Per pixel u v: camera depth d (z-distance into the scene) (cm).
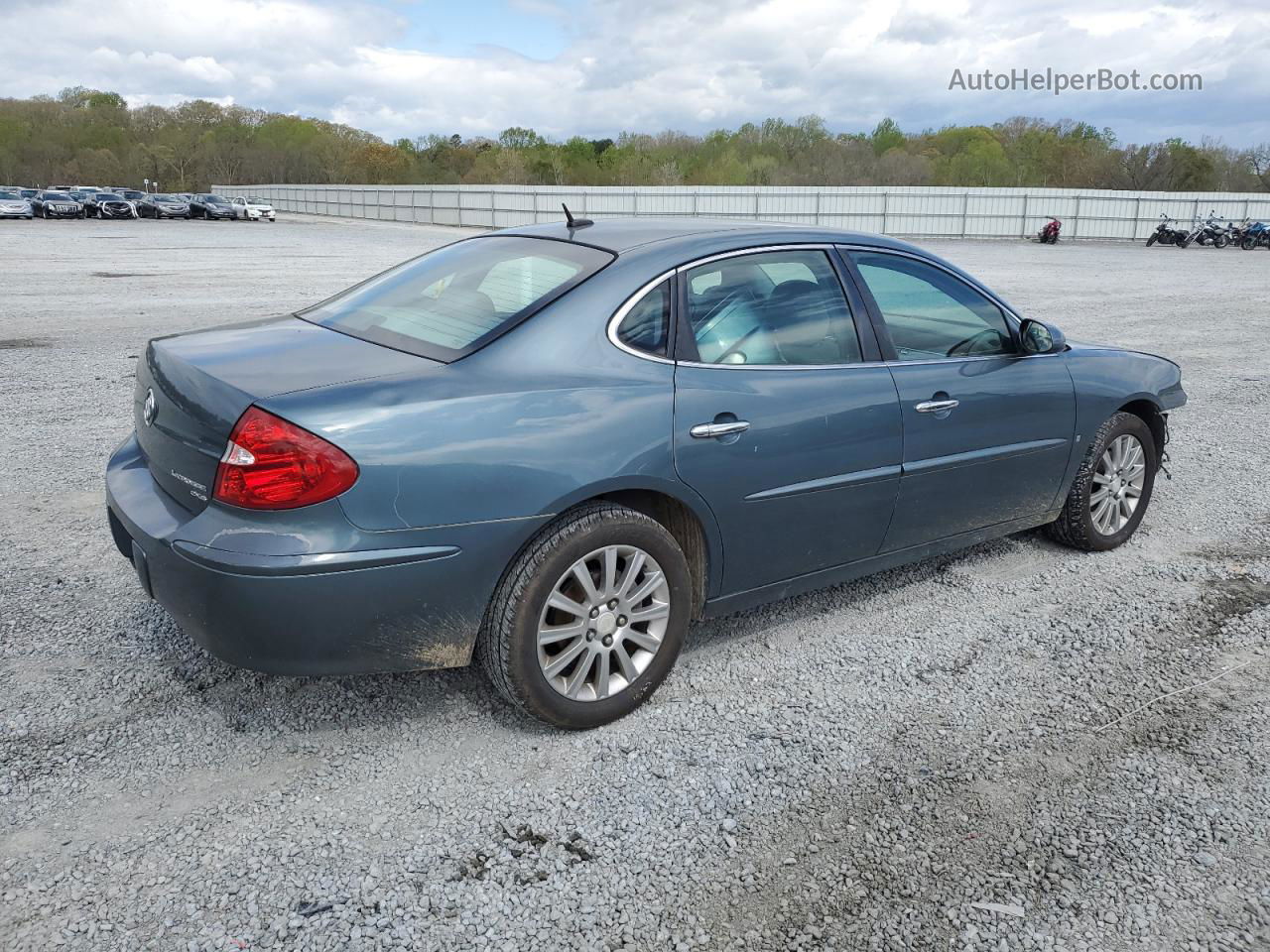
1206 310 1579
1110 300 1708
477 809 262
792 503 329
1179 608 407
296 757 283
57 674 322
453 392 265
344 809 260
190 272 1873
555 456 271
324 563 246
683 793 272
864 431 341
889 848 252
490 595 274
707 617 332
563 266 312
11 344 945
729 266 324
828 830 258
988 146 9344
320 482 244
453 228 5047
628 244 321
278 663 257
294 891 229
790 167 8862
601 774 280
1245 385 937
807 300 340
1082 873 244
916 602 408
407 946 214
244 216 5494
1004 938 221
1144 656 363
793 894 234
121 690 314
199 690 316
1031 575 440
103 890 227
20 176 11081
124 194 5241
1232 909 232
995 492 403
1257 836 259
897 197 4719
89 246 2622
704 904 230
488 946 215
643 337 299
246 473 246
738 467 310
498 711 311
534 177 9844
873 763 290
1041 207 4653
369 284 364
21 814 252
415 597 261
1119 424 450
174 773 273
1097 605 409
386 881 234
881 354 355
